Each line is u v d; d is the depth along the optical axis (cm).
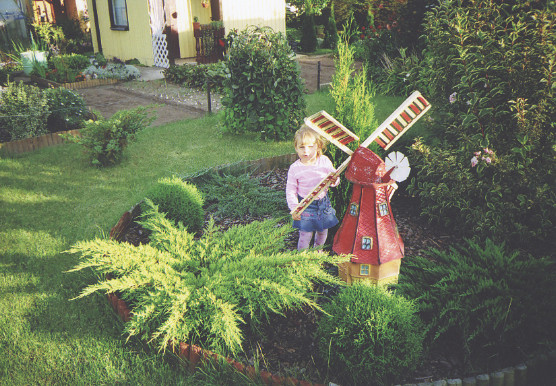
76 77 1358
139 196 529
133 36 1727
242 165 601
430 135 473
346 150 312
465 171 396
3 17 1852
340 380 265
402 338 252
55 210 504
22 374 277
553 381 253
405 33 1128
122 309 316
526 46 367
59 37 1992
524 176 375
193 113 968
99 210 502
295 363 280
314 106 904
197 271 345
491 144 393
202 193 513
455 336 294
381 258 301
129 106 1048
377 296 269
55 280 371
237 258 347
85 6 2303
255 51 695
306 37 1922
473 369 270
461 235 421
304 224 359
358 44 1503
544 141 383
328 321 268
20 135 745
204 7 1833
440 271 334
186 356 279
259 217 487
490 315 283
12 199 533
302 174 356
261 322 317
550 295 297
